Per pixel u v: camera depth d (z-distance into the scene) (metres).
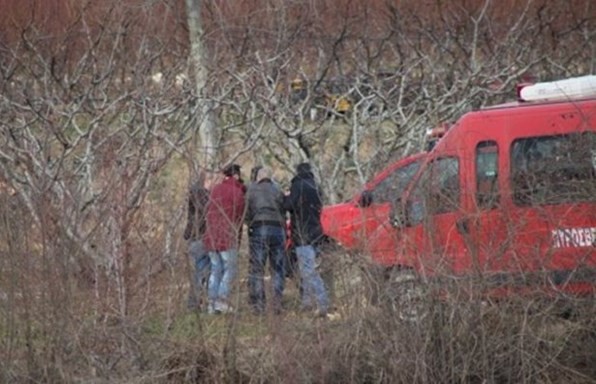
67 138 61.12
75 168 52.31
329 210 45.03
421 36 79.19
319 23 76.25
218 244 36.31
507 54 77.38
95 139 57.69
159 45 71.12
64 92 65.44
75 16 72.44
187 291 36.53
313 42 75.75
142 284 36.50
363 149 71.56
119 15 70.56
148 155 48.62
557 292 37.03
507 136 43.47
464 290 36.72
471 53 75.56
